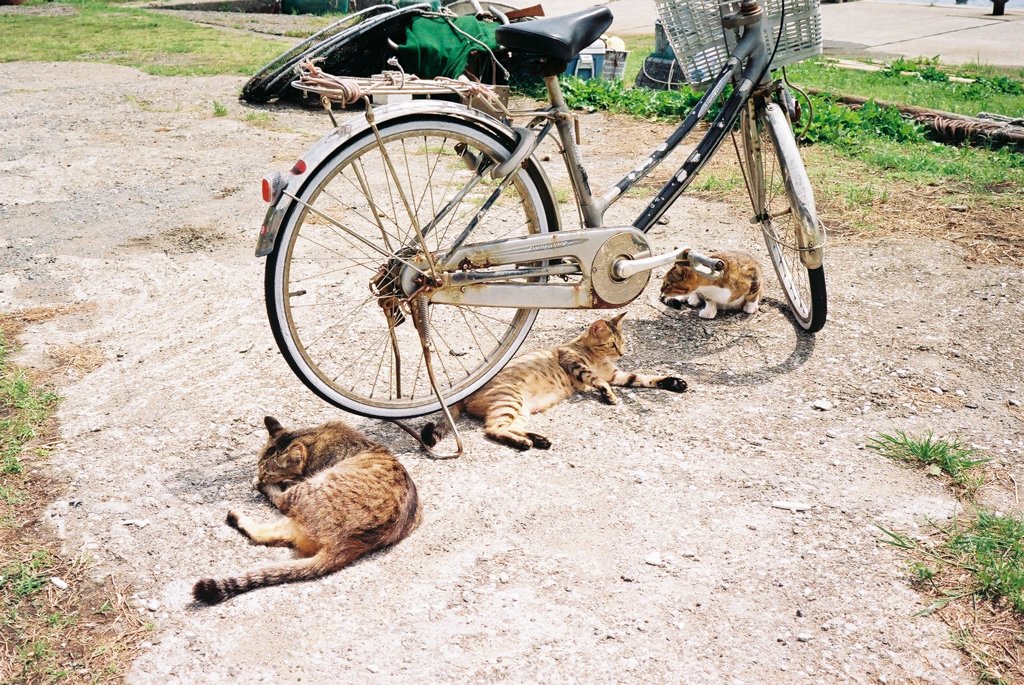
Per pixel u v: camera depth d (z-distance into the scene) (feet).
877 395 11.98
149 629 7.98
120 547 9.01
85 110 29.60
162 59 40.06
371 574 8.74
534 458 10.64
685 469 10.42
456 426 11.34
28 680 7.42
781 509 9.69
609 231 11.39
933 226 17.90
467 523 9.49
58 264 16.44
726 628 8.07
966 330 13.69
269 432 10.36
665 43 35.81
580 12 11.15
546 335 13.74
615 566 8.87
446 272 10.59
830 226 18.01
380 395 12.08
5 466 10.14
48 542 9.06
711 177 21.04
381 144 10.10
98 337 13.58
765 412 11.62
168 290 15.35
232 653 7.75
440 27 27.43
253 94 30.81
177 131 26.99
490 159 11.12
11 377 12.25
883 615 8.20
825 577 8.68
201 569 8.75
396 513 9.12
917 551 8.98
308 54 29.09
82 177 22.22
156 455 10.58
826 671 7.60
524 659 7.74
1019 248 16.70
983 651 7.79
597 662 7.70
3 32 47.98
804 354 13.10
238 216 19.27
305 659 7.70
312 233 18.01
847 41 57.06
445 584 8.62
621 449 10.83
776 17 12.65
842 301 14.70
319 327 13.93
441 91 10.38
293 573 8.55
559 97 11.23
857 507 9.70
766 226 14.24
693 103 28.17
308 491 9.18
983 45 55.42
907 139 25.40
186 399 11.85
